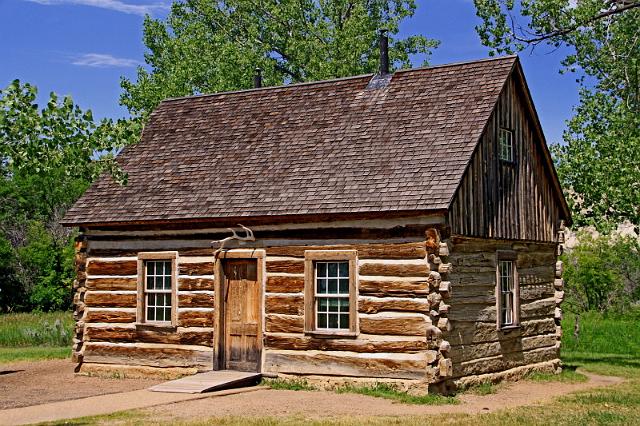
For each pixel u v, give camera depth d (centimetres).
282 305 1725
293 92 2073
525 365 1923
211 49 3728
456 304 1652
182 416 1360
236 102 2133
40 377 1906
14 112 1280
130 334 1889
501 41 2194
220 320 1802
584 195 2294
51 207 4453
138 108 3641
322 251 1688
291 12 3791
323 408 1445
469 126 1716
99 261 1939
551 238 2070
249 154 1923
